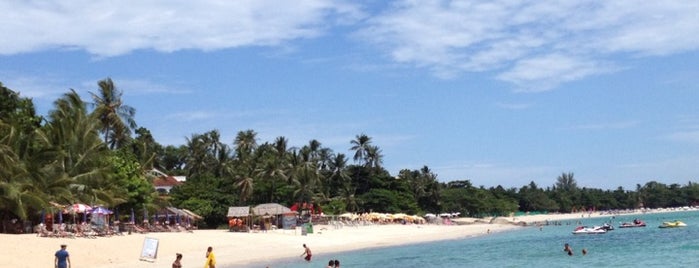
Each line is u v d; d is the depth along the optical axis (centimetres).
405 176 16512
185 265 4456
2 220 5628
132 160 7881
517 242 7588
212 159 12538
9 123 6144
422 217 14025
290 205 11619
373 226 10981
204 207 9306
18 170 5456
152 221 7962
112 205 6400
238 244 6250
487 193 19288
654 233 8812
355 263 5012
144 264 4281
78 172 6281
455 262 5081
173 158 15450
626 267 4512
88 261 4253
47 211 5656
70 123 6406
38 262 3856
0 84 6838
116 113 8538
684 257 5081
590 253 5772
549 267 4619
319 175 12712
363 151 15000
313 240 7331
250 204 11131
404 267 4688
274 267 4525
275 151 12656
